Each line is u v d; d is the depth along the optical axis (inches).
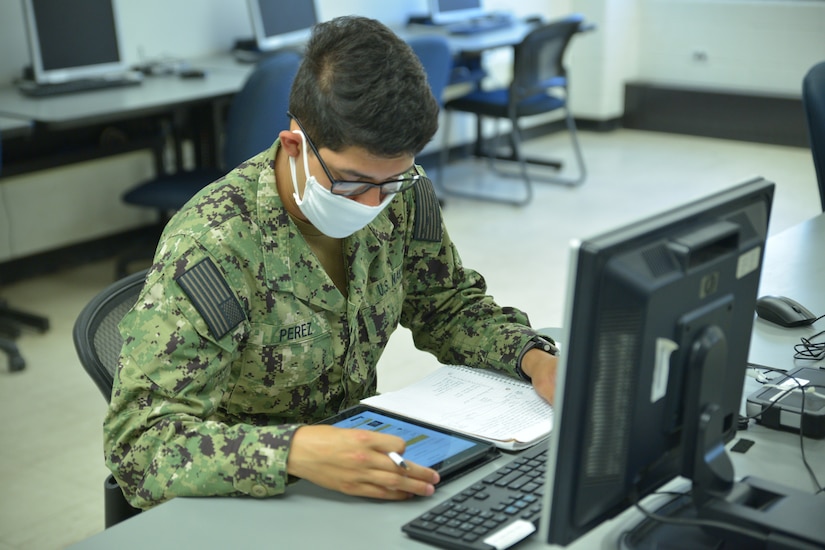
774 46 241.1
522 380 55.9
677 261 37.7
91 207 165.9
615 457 37.5
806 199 193.6
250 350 50.9
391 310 56.6
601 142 251.4
